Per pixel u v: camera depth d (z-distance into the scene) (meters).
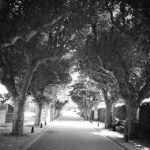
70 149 16.03
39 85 28.34
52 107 53.19
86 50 21.52
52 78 27.61
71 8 14.60
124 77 21.11
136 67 22.53
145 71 22.14
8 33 12.47
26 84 20.95
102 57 20.86
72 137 22.95
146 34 12.89
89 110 55.34
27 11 12.27
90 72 26.30
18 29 12.51
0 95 34.56
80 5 14.84
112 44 20.02
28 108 74.00
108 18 19.55
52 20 13.23
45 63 25.12
